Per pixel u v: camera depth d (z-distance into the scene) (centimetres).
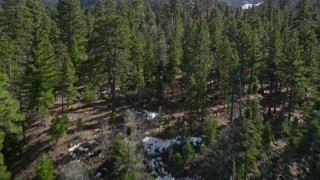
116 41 4372
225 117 4800
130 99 5378
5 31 5534
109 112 4912
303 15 7050
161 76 5638
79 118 4397
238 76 4572
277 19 7362
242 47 4988
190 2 9431
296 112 4962
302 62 4362
